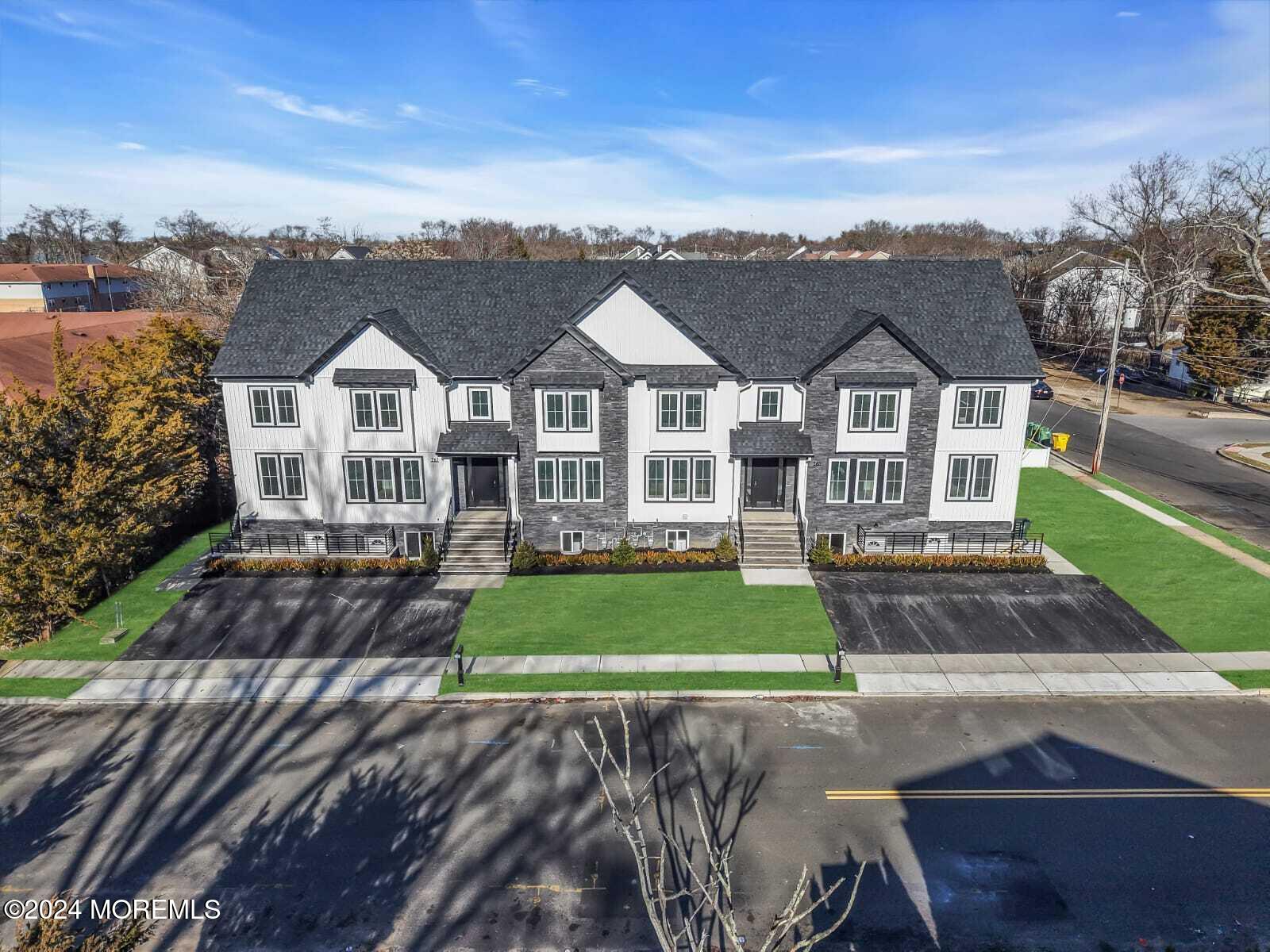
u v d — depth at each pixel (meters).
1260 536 33.97
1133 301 73.00
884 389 30.27
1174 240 69.00
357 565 30.22
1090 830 17.14
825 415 30.62
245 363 30.75
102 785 18.89
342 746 20.36
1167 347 74.12
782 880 15.80
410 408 30.64
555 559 30.91
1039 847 16.66
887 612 27.00
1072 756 19.70
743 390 30.80
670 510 31.69
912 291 33.28
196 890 15.70
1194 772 19.06
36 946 10.71
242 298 33.12
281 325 32.16
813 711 21.70
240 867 16.30
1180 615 26.62
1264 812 17.64
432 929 14.77
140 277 86.31
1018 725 21.00
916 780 18.83
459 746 20.30
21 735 20.86
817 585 28.97
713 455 31.12
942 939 14.47
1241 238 53.72
